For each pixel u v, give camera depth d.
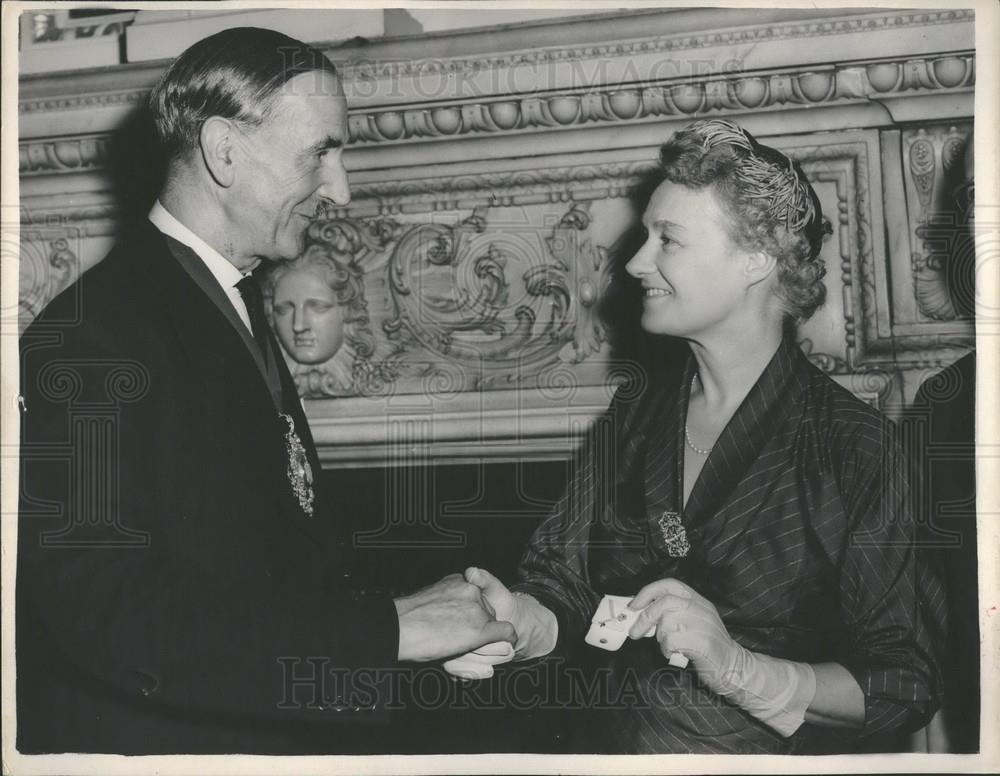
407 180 3.05
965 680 2.51
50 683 2.37
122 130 3.04
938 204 2.83
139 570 2.22
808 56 2.86
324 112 2.52
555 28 2.96
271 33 2.55
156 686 2.17
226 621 2.21
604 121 2.95
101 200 3.04
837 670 2.46
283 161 2.46
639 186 2.94
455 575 2.71
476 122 3.00
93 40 3.06
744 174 2.54
